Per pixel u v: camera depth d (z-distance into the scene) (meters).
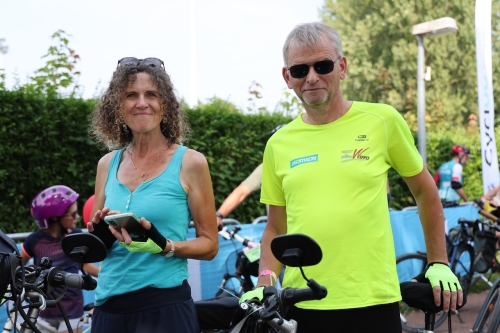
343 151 2.52
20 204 6.22
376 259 2.46
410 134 2.61
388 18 31.34
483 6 7.80
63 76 7.15
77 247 2.22
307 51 2.51
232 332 2.20
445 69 30.55
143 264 2.44
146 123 2.53
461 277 6.91
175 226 2.51
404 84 30.75
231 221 6.11
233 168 7.82
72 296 3.85
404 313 5.86
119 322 2.44
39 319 3.78
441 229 2.66
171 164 2.55
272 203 2.77
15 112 6.10
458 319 6.34
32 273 2.29
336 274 2.46
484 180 7.90
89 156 6.63
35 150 6.21
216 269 5.30
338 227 2.46
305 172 2.55
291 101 8.72
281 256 2.00
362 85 32.03
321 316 2.49
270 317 2.06
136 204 2.49
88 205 4.25
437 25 8.75
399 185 10.02
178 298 2.47
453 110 29.16
